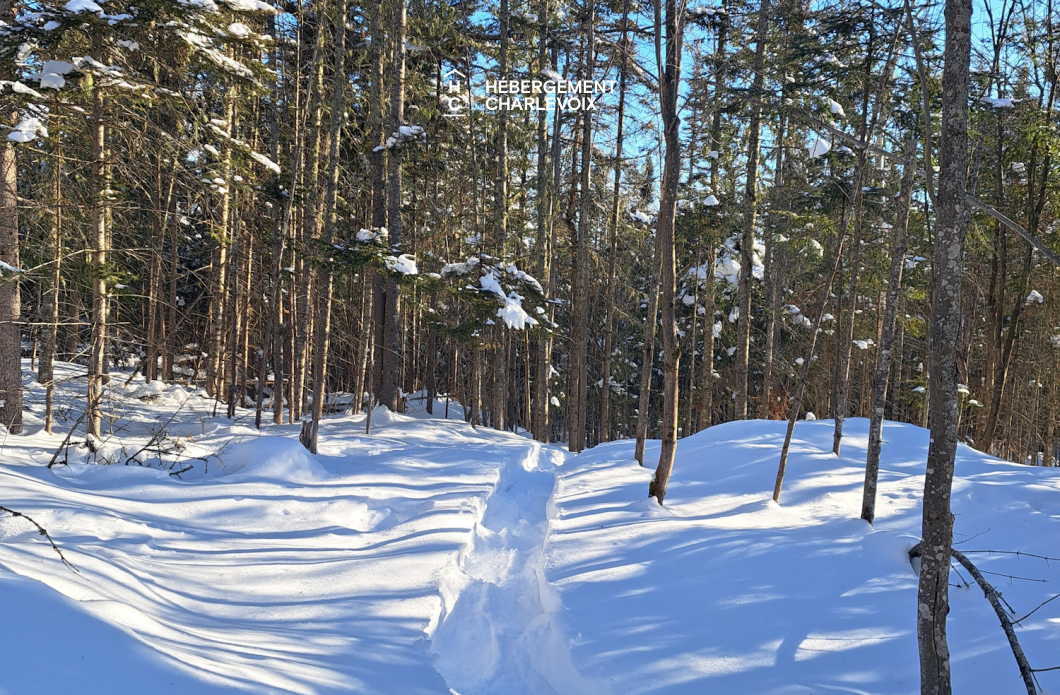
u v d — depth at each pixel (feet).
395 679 12.13
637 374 93.97
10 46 25.14
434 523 23.11
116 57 30.30
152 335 56.24
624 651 13.98
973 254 48.80
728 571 18.11
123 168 31.48
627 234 61.52
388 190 48.91
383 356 56.03
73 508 19.61
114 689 8.11
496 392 57.41
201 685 8.99
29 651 8.16
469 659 15.57
